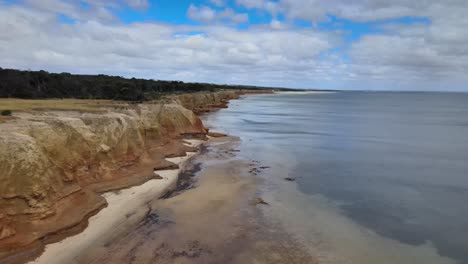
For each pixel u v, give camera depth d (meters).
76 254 16.16
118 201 22.56
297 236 18.55
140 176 27.28
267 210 21.92
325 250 17.17
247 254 16.62
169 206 22.22
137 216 20.48
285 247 17.34
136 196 23.67
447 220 21.05
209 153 38.38
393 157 37.97
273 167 32.59
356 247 17.56
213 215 20.97
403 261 16.39
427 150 42.38
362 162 35.34
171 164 31.52
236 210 21.77
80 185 21.61
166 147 37.53
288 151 40.31
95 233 18.14
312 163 34.56
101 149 25.69
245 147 42.25
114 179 25.56
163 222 19.88
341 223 20.33
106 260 15.86
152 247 17.09
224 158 36.03
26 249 15.77
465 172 31.83
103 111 31.70
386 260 16.44
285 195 24.81
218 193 24.83
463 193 25.91
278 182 27.84
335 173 30.98
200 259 16.16
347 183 28.05
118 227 18.95
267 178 28.89
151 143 36.12
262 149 41.22
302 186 27.02
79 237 17.64
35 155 17.97
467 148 43.94
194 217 20.64
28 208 16.73
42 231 16.77
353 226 19.98
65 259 15.71
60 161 21.33
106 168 25.66
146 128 36.38
